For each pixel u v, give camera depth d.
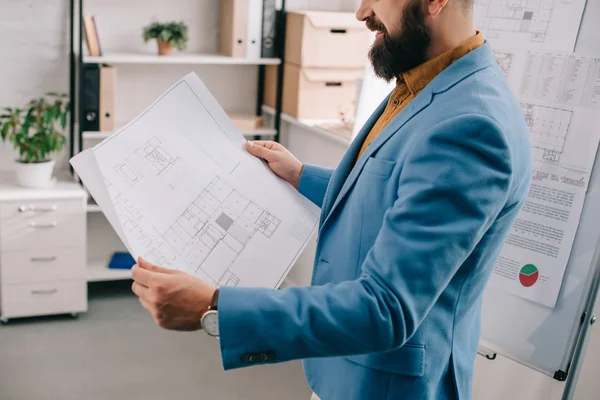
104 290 3.51
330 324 0.95
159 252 1.12
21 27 3.17
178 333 3.11
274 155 1.44
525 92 1.70
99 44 3.10
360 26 3.25
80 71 3.05
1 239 2.96
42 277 3.07
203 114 1.36
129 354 2.90
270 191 1.33
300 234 1.28
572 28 1.62
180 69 3.50
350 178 1.23
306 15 3.14
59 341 2.97
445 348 1.18
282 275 1.21
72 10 3.10
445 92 1.11
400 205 0.99
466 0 1.14
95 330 3.09
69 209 3.03
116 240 3.58
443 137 1.00
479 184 0.97
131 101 3.46
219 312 0.96
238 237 1.22
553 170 1.65
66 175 3.30
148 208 1.16
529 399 2.03
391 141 1.15
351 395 1.22
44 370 2.73
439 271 0.96
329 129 3.09
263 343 0.96
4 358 2.80
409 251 0.96
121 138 1.22
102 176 1.10
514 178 1.07
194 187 1.25
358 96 3.00
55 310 3.13
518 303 1.73
